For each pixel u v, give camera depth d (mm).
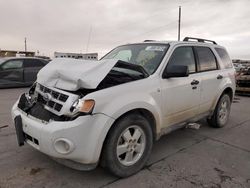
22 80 11609
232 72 5555
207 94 4676
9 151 3896
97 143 2795
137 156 3312
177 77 3777
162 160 3750
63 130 2672
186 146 4344
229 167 3568
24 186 2953
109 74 3232
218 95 5027
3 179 3094
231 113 7125
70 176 3203
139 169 3344
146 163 3623
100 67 3000
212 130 5297
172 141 4578
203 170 3457
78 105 2752
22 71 11578
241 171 3453
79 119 2717
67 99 2840
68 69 3076
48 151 2766
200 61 4598
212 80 4770
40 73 3447
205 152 4098
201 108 4594
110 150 2973
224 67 5332
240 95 11133
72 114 2760
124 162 3176
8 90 10719
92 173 3291
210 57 4945
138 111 3336
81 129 2705
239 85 11062
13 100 8312
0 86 11039
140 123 3258
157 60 3818
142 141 3352
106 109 2846
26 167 3404
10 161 3564
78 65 3154
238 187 3043
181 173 3357
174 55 3992
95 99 2795
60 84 3066
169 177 3242
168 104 3732
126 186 3016
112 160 3008
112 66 3039
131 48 4461
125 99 3031
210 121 5367
